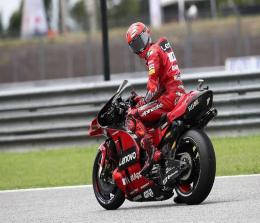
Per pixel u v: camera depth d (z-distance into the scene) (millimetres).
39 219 28000
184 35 170250
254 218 24078
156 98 29547
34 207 31625
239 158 42750
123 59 157375
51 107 54000
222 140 49281
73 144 53219
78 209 30281
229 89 50156
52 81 136625
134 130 29562
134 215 27094
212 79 50500
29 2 166125
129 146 29484
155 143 29141
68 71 162750
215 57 147125
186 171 27984
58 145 53531
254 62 98312
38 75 164875
